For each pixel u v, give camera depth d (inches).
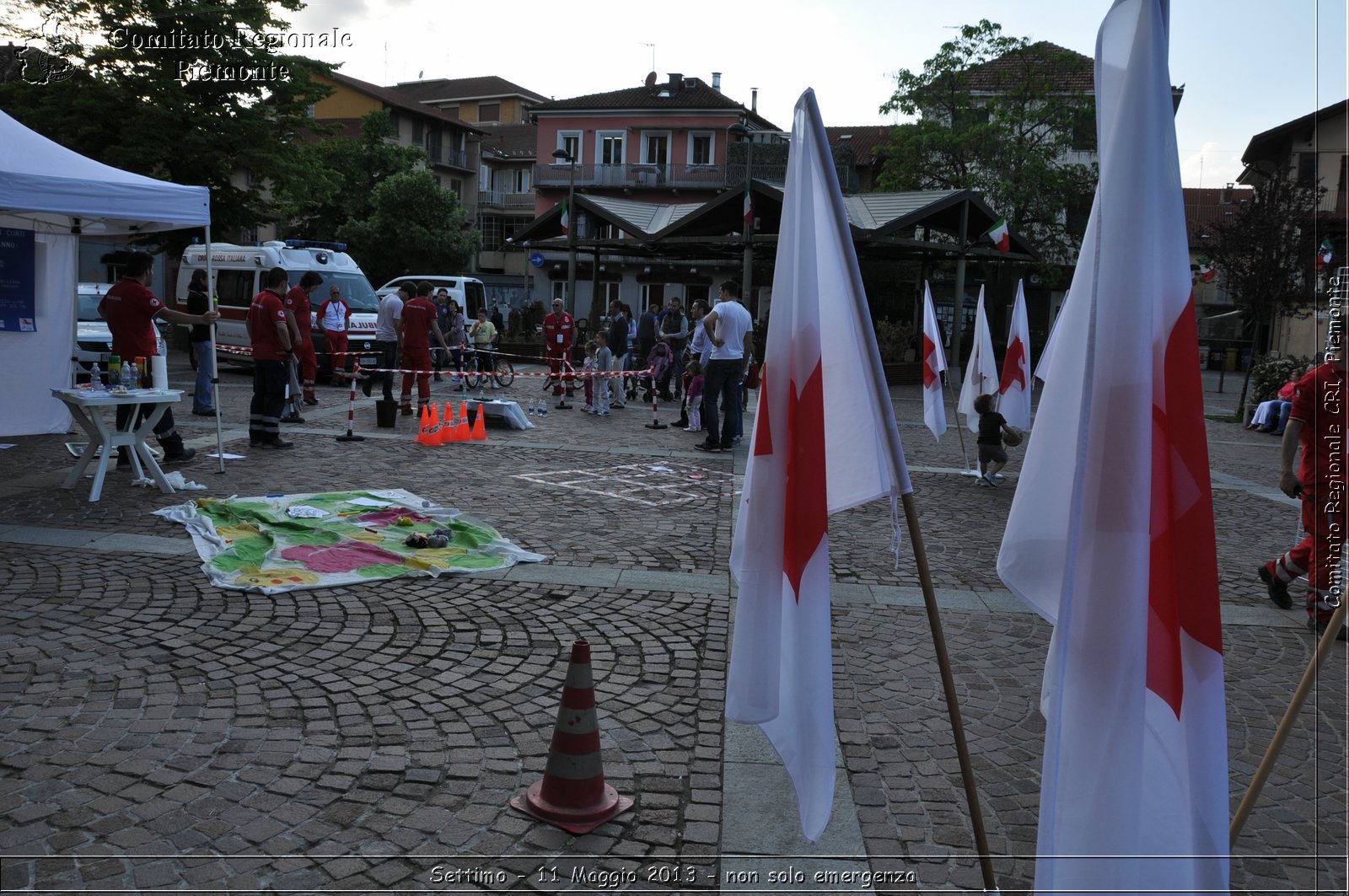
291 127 940.0
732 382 491.2
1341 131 911.0
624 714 169.5
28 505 304.8
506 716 166.1
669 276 1764.3
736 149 1432.1
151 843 124.1
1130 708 97.3
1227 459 576.7
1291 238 856.3
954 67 1416.1
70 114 840.9
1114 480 97.5
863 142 2034.9
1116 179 98.5
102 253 1180.5
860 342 117.6
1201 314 1765.5
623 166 1951.3
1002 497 401.7
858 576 269.6
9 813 129.2
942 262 1306.6
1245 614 249.3
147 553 255.0
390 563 251.9
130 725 156.6
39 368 420.5
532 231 1151.0
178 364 883.4
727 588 247.0
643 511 338.6
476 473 400.2
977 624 229.6
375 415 580.7
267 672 180.7
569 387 774.5
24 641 190.4
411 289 1126.4
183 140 850.1
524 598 231.5
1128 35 98.8
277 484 357.7
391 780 142.8
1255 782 112.1
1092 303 96.6
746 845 130.0
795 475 121.7
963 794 147.3
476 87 2957.7
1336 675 204.4
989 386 436.8
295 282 807.1
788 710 125.0
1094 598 98.3
